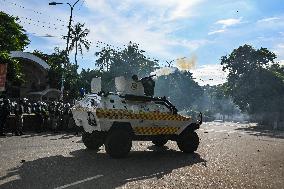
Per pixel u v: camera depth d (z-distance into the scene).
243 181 7.74
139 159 10.35
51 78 37.22
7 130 16.86
